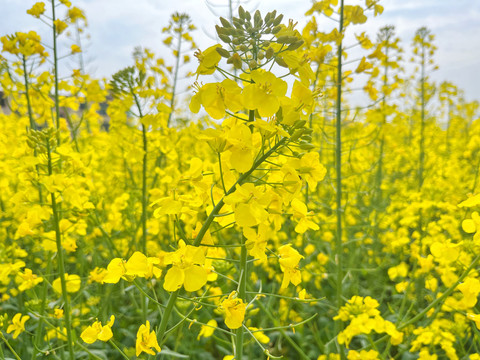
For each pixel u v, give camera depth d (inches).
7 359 94.0
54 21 152.8
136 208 161.2
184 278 51.4
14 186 195.9
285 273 63.9
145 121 138.1
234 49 55.7
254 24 55.3
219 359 159.8
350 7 146.0
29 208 92.0
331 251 168.9
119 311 161.3
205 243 59.1
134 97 139.6
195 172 59.3
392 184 298.5
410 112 351.6
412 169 338.6
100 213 186.4
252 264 142.9
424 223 197.8
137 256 57.3
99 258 169.6
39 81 155.9
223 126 58.7
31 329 134.8
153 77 144.6
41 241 119.7
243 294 70.0
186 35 200.1
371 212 217.9
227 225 58.9
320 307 170.9
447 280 111.4
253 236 52.6
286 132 49.7
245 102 49.5
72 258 166.2
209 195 59.9
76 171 91.7
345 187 253.8
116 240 167.6
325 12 153.0
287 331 150.6
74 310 126.6
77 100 172.1
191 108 53.8
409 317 149.3
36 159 87.0
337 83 147.8
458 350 140.3
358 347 154.5
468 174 281.0
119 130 147.3
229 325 57.6
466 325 115.3
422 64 275.6
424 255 154.1
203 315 157.6
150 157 154.3
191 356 142.2
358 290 179.6
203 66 54.2
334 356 126.3
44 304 103.7
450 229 168.6
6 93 172.1
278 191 55.9
